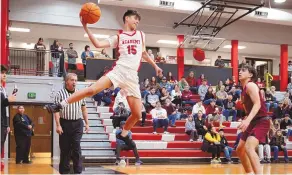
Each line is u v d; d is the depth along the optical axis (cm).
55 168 995
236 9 1830
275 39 2239
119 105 1399
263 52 2856
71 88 609
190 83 1948
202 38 1981
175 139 1489
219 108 1642
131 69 432
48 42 2458
